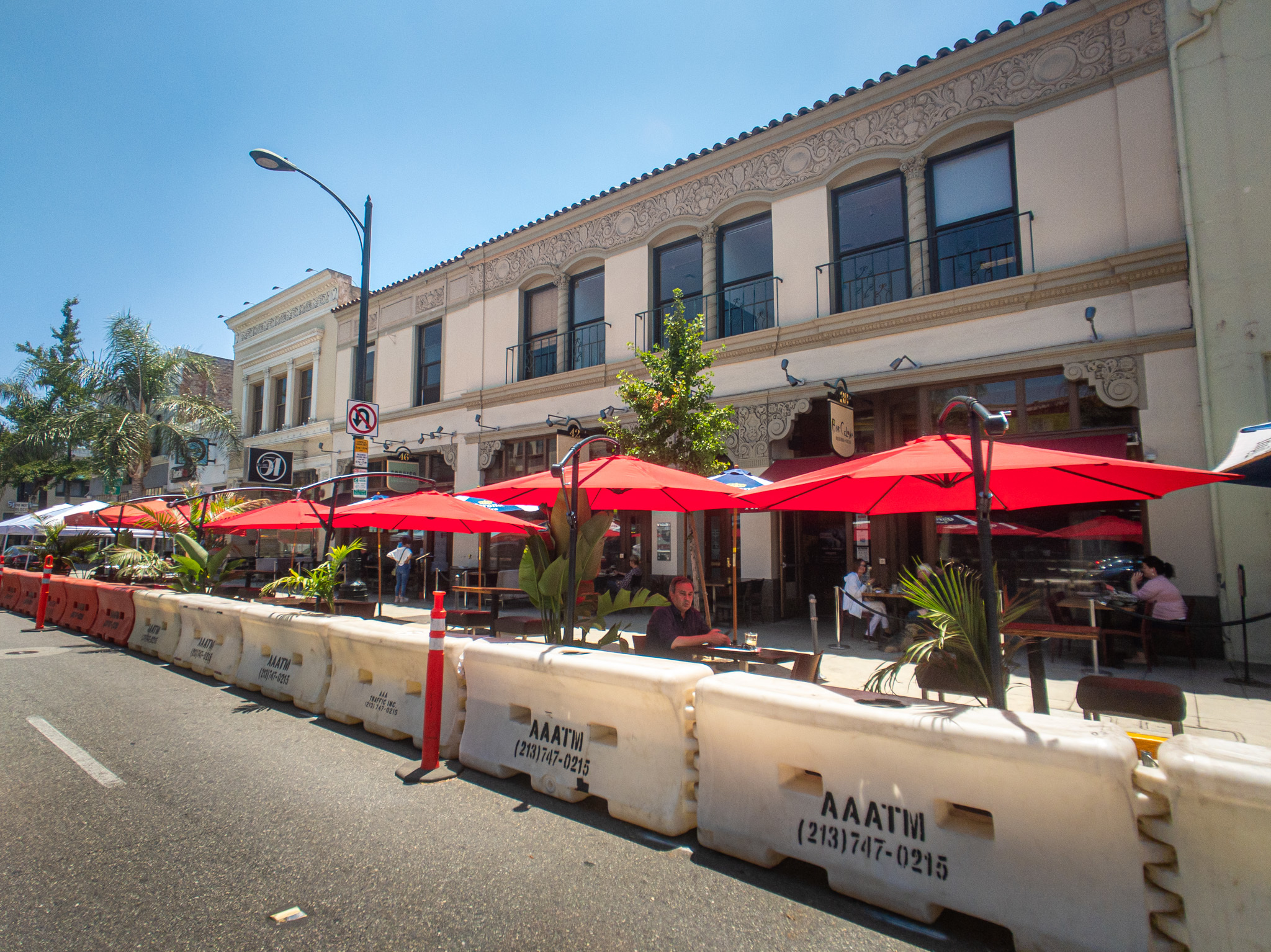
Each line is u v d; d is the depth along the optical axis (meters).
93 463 24.61
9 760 5.06
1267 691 7.12
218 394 31.75
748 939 2.82
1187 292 9.12
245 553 22.36
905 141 11.60
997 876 2.78
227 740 5.57
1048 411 10.09
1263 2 8.88
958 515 10.68
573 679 4.37
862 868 3.11
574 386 15.84
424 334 20.02
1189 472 4.26
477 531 10.73
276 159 11.23
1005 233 10.79
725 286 13.90
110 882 3.28
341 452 21.41
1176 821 2.44
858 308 12.12
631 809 3.96
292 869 3.42
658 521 14.32
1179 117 9.27
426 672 5.41
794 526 13.30
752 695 3.57
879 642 10.07
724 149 13.64
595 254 15.84
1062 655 9.10
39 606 12.20
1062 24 10.26
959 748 2.90
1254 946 2.23
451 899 3.14
